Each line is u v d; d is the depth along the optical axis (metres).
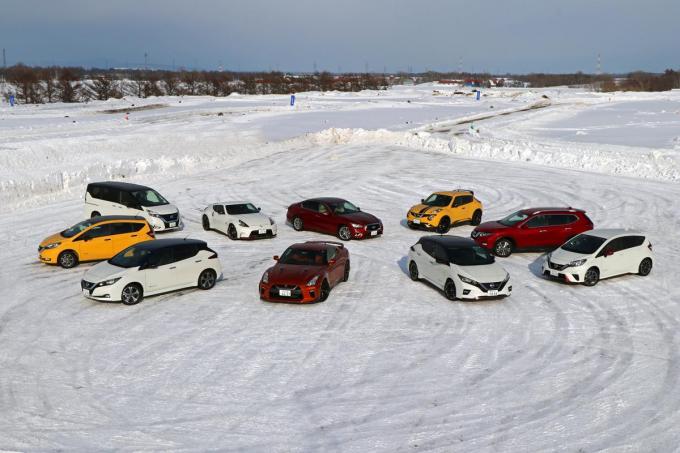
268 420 9.21
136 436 8.70
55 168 37.12
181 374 10.79
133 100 106.75
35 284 16.14
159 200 23.33
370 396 10.03
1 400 9.73
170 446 8.46
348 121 70.81
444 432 8.91
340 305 14.70
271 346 12.10
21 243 20.73
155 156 43.69
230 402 9.78
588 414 9.45
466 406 9.71
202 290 15.79
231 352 11.77
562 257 16.45
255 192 30.98
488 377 10.77
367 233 21.42
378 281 16.81
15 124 60.81
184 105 94.94
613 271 16.52
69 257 17.64
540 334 12.85
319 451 8.38
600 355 11.75
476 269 14.96
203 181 34.34
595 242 16.61
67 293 15.38
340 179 34.41
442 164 39.16
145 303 14.66
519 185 31.73
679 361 11.46
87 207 23.62
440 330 13.07
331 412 9.48
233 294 15.48
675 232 22.03
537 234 19.47
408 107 99.31
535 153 40.34
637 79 197.50
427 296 15.49
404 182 33.28
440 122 71.88
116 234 18.38
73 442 8.51
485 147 43.38
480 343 12.36
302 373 10.88
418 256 16.59
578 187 30.81
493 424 9.15
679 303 14.83
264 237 21.64
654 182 31.84
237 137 53.91
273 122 67.56
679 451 8.41
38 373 10.76
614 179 32.81
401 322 13.55
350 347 12.09
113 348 11.91
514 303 14.91
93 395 9.95
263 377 10.70
